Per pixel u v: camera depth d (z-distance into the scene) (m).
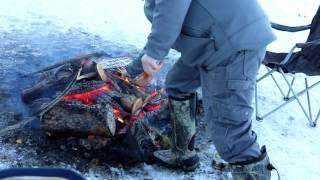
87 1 5.15
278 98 4.00
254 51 2.16
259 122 3.61
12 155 2.74
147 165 2.87
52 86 2.86
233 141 2.29
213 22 2.10
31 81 3.35
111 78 2.92
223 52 2.14
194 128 2.80
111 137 2.82
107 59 3.17
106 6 5.12
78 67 2.87
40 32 4.27
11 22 4.37
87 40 4.27
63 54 3.93
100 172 2.72
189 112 2.73
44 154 2.78
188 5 2.03
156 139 3.03
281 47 4.96
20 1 4.83
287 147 3.36
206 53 2.19
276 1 6.19
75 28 4.47
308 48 3.71
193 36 2.17
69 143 2.87
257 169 2.32
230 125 2.28
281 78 4.34
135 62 2.46
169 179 2.79
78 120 2.73
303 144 3.43
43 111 2.66
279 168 3.10
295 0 6.32
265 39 2.15
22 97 2.96
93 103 2.77
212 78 2.24
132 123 2.91
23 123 2.74
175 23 2.04
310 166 3.18
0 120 2.95
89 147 2.84
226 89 2.21
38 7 4.78
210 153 3.11
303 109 3.61
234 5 2.08
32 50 3.91
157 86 3.56
